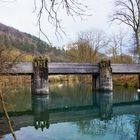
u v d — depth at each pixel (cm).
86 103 3956
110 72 5019
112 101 4106
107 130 2150
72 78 9094
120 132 2036
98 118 2797
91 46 8162
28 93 5062
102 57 8094
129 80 6125
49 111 3278
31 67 4394
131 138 1859
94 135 1941
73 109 3462
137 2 4922
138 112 3138
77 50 7981
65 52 7688
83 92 5312
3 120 2283
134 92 5069
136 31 5038
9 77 1791
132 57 7006
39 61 4403
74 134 1969
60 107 3606
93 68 5031
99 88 5112
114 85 6366
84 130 2105
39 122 2523
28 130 2083
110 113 3119
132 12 5000
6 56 1134
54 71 4603
